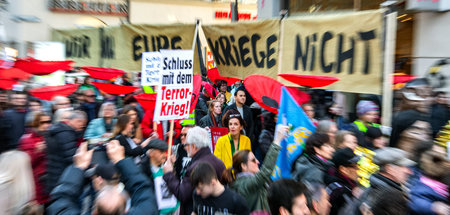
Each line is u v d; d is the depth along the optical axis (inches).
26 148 224.7
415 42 299.7
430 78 277.1
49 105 363.6
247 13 883.4
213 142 251.1
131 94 386.0
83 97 401.7
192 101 292.7
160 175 180.1
